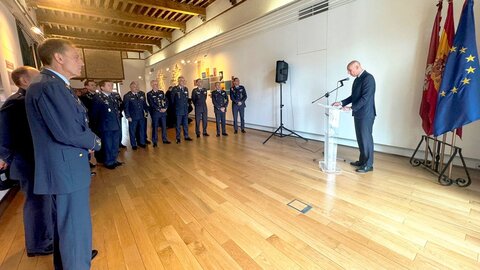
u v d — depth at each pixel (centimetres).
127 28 940
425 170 306
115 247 179
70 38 1007
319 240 179
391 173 301
